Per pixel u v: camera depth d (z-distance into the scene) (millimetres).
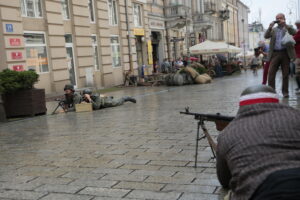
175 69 28547
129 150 5836
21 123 10023
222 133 2455
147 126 7805
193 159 5070
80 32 20375
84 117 10234
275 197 1881
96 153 5812
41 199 4027
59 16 18281
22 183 4598
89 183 4426
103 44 22859
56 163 5410
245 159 2168
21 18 15688
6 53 14820
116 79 24594
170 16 32719
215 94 13867
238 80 23281
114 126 8180
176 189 4047
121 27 25297
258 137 2209
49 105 14547
